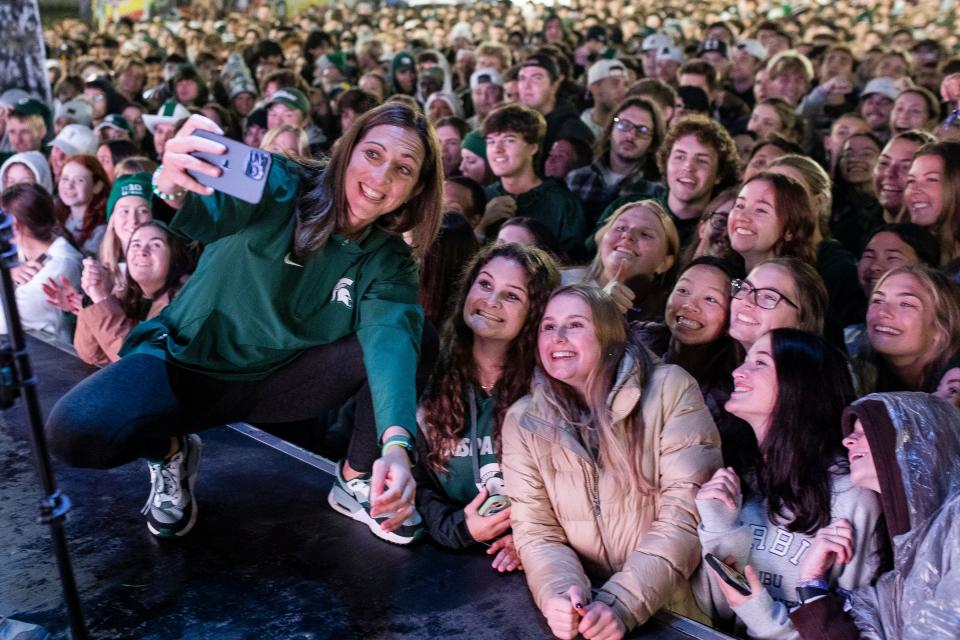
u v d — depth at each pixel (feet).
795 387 7.80
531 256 8.87
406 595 7.82
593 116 23.56
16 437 10.73
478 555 8.46
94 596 7.73
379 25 58.08
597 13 55.11
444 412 8.86
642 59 32.24
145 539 8.61
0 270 5.69
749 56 29.17
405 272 7.61
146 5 66.33
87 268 12.30
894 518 6.98
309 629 7.34
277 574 8.08
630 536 7.86
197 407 7.66
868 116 23.16
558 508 7.98
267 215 6.91
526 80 21.50
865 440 7.26
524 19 57.88
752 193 11.69
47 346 13.57
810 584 7.27
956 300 9.55
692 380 8.11
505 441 8.20
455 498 9.01
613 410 7.80
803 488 7.64
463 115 26.76
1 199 14.08
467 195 15.35
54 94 31.04
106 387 7.14
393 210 7.34
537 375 8.16
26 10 21.02
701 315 10.15
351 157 6.88
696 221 14.84
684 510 7.63
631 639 7.29
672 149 14.87
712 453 7.83
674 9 57.41
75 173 16.06
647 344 10.82
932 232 13.50
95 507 9.19
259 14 65.05
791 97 24.62
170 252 12.02
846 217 18.12
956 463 7.02
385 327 7.36
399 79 32.35
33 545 8.50
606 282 11.72
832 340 10.80
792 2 58.18
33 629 7.07
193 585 7.90
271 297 7.16
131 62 32.86
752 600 7.21
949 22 45.47
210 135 6.36
